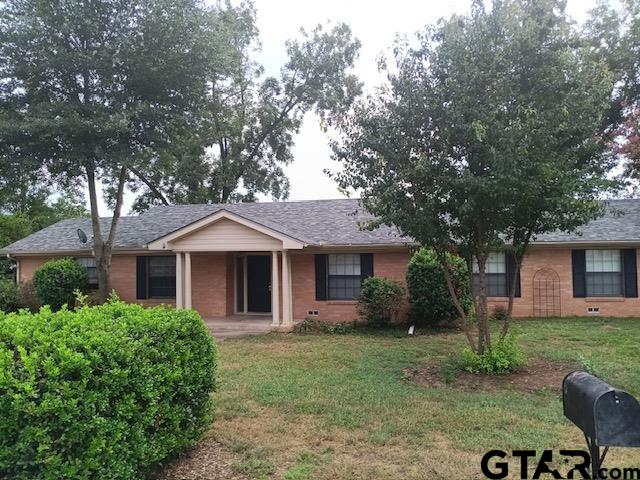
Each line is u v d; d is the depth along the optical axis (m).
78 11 15.91
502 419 6.35
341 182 8.62
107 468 3.72
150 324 4.68
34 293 17.52
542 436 5.75
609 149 20.58
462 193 7.90
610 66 20.62
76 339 3.71
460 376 8.59
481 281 8.98
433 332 13.82
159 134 17.73
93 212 17.61
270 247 14.88
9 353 3.42
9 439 3.33
